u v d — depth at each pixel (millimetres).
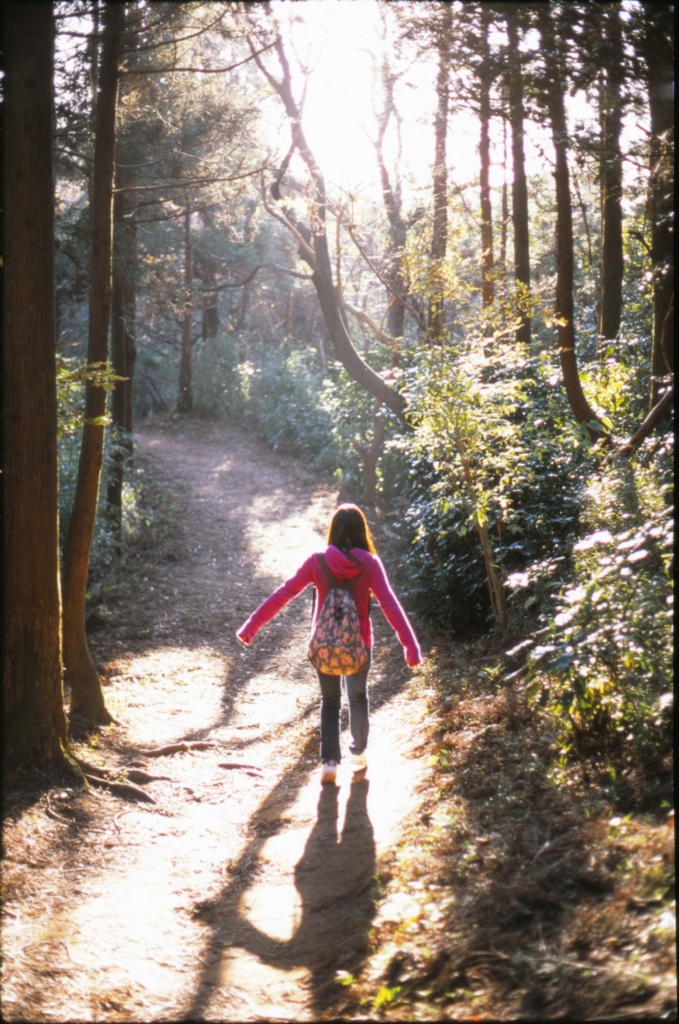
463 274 12469
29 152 5523
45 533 5691
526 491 8359
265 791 5781
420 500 10414
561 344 7590
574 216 14391
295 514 16781
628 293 11930
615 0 5164
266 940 3732
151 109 11562
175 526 16125
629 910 2955
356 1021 2920
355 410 17625
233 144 12922
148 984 3422
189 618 11234
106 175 6988
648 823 3555
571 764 4535
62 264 13383
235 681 8914
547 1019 2555
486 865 3721
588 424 7438
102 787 5660
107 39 6812
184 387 28938
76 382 7312
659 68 5508
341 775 5727
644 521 5230
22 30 5449
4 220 5582
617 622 4152
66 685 7570
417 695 7277
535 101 6203
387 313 16906
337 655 5199
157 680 8852
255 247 29203
